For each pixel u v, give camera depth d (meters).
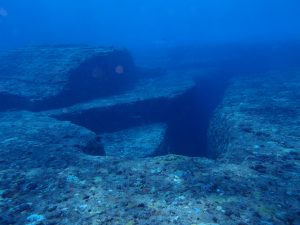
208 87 12.88
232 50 23.77
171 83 10.95
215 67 16.28
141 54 25.58
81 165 3.87
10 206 2.93
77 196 3.08
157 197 2.99
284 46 23.94
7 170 3.74
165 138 7.39
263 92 8.78
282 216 2.59
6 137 5.15
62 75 8.61
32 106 7.70
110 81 10.14
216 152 5.97
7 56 11.76
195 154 8.16
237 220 2.54
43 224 2.60
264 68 14.50
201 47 27.55
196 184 3.21
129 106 8.18
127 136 7.43
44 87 8.32
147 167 3.74
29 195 3.14
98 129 7.84
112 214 2.72
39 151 4.40
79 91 8.82
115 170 3.69
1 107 8.30
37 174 3.62
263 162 3.85
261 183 3.21
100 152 5.29
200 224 2.49
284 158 3.96
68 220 2.65
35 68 9.73
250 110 6.75
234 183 3.21
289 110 6.49
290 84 9.64
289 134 4.92
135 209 2.78
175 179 3.37
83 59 9.41
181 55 22.53
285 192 3.01
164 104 8.41
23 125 5.97
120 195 3.06
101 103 8.23
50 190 3.22
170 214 2.67
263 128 5.32
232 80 12.07
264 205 2.77
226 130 5.84
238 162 3.97
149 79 12.70
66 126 5.83
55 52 10.88
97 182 3.38
